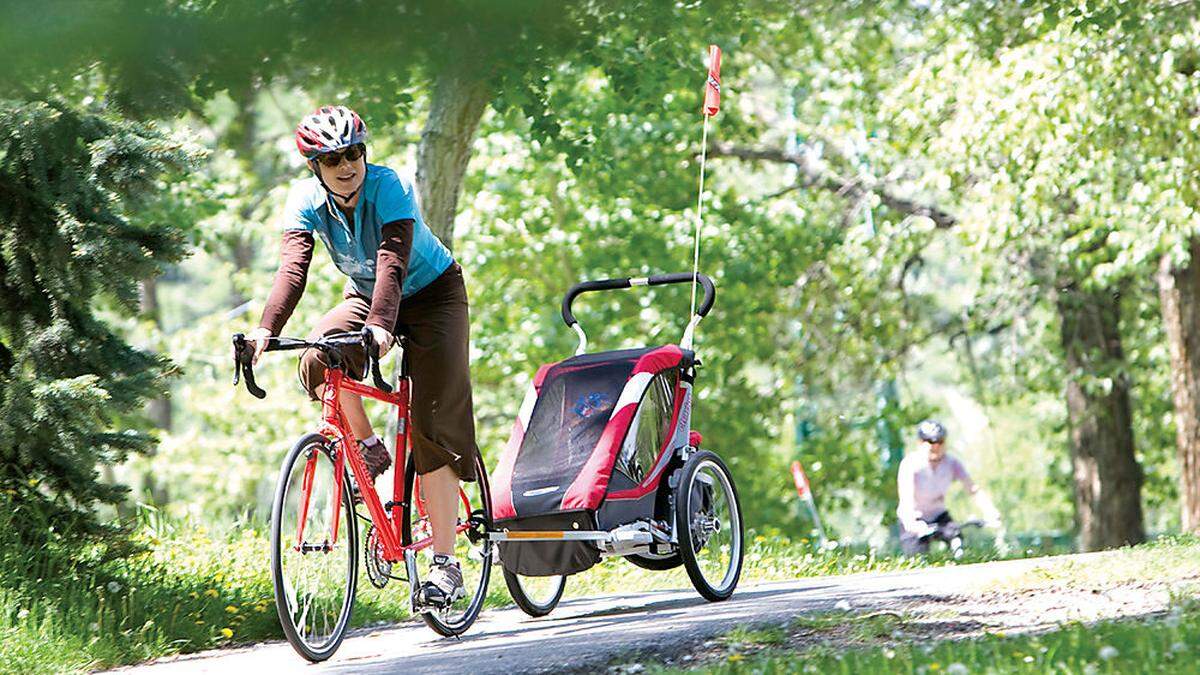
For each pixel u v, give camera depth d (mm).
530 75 5738
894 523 31625
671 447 9562
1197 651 6246
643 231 27234
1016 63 20016
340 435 8117
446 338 8328
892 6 17547
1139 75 19141
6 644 8516
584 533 9000
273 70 5344
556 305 28141
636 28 5883
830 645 7496
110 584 9680
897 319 29906
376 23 5156
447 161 15695
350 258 8102
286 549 7891
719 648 7629
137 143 10195
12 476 10273
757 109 29094
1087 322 28391
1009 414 51219
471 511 9227
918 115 23188
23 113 9680
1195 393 23422
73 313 10602
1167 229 21297
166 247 10711
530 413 9523
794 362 29906
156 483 35906
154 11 5105
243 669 8109
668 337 27562
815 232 28078
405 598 11180
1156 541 12273
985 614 8367
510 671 7395
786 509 31281
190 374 34125
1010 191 22703
